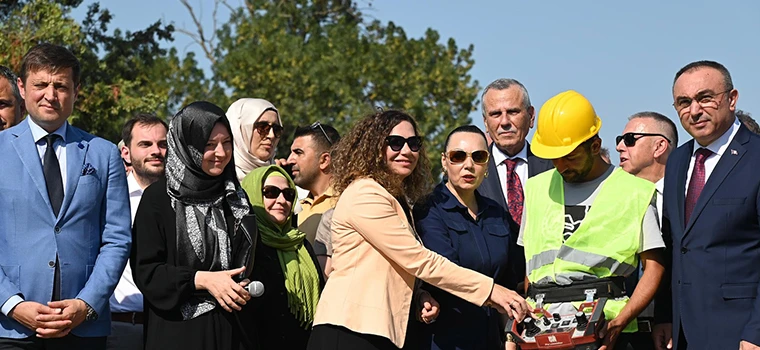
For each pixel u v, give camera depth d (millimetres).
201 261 5332
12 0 18781
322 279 6172
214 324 5293
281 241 5992
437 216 5695
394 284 5316
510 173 6961
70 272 5246
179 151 5406
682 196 5582
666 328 5859
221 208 5461
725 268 5348
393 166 5504
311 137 7215
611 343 5395
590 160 5594
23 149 5320
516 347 5957
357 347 5207
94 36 21672
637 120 7234
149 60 22250
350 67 27516
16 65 17141
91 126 19344
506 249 5809
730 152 5445
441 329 5578
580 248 5504
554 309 5461
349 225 5367
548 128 5645
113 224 5410
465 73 28875
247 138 7023
